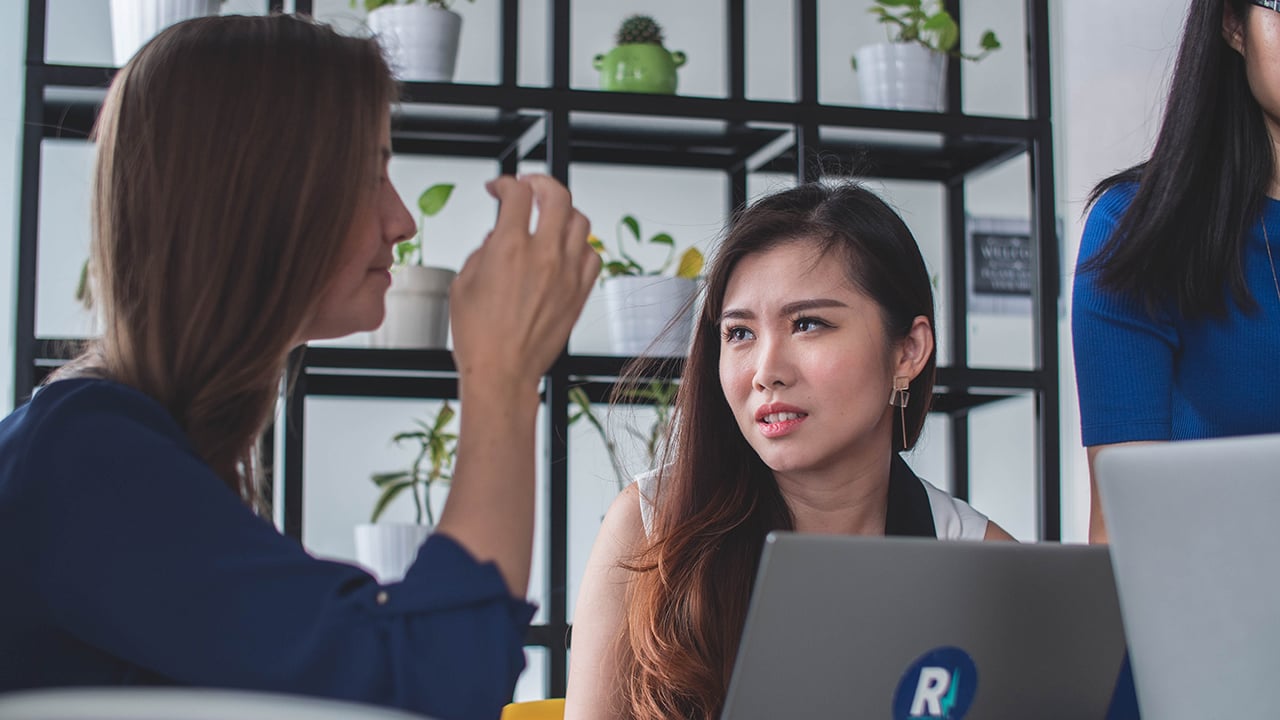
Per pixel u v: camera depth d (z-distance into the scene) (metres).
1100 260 1.45
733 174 2.86
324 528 2.82
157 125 0.84
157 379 0.84
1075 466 2.91
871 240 1.45
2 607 0.75
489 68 3.01
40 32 2.35
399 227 0.92
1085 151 2.81
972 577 0.90
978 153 2.86
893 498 1.53
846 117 2.63
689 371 1.51
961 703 0.94
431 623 0.76
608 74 2.63
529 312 0.86
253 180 0.84
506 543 0.81
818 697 0.89
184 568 0.73
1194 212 1.39
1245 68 1.36
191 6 2.36
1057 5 3.14
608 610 1.51
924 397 1.54
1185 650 0.80
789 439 1.41
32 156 2.33
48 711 0.43
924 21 2.78
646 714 1.37
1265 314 1.40
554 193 0.90
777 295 1.43
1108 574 0.96
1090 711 1.01
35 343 2.31
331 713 0.45
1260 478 0.75
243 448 0.90
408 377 2.63
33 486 0.75
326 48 0.87
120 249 0.85
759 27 3.15
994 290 3.08
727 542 1.45
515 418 0.84
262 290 0.85
